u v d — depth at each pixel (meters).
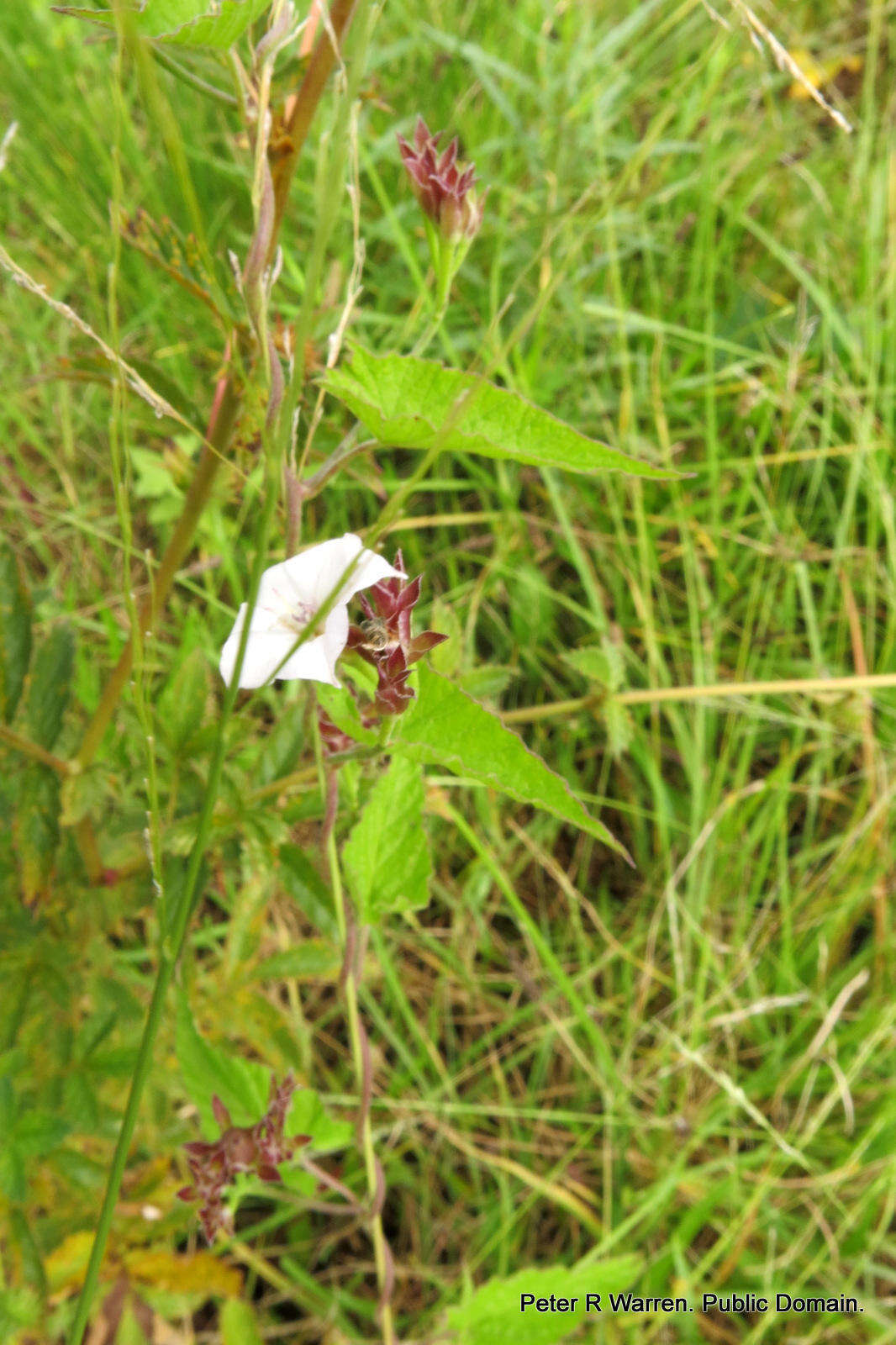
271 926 0.37
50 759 0.25
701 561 0.44
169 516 0.39
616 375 0.47
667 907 0.39
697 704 0.40
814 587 0.45
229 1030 0.29
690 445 0.46
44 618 0.39
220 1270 0.30
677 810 0.41
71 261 0.47
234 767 0.26
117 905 0.28
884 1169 0.34
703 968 0.36
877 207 0.48
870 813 0.38
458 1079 0.36
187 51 0.17
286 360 0.21
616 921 0.40
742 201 0.47
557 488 0.42
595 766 0.42
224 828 0.25
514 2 0.52
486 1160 0.34
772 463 0.45
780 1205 0.36
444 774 0.34
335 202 0.15
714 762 0.42
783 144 0.51
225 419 0.21
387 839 0.22
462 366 0.43
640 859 0.40
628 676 0.42
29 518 0.44
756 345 0.48
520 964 0.39
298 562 0.18
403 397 0.18
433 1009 0.37
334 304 0.23
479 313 0.45
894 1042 0.37
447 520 0.41
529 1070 0.38
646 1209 0.32
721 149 0.51
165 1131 0.29
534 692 0.42
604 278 0.47
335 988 0.38
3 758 0.25
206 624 0.41
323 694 0.19
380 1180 0.24
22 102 0.46
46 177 0.46
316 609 0.18
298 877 0.25
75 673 0.27
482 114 0.48
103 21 0.17
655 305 0.45
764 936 0.39
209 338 0.44
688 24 0.50
